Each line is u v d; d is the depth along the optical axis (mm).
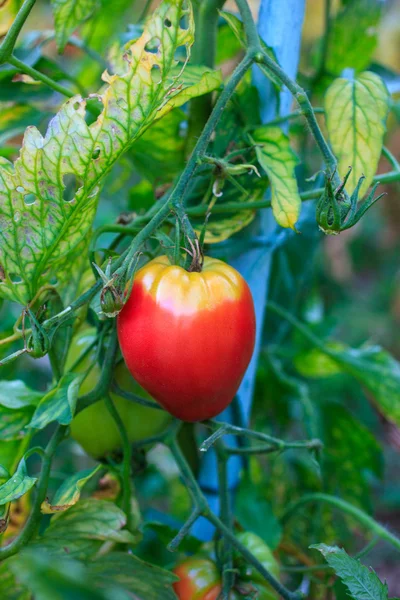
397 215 2223
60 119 772
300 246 1052
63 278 851
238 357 788
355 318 2172
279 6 886
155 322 772
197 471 981
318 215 764
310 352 1104
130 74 767
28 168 777
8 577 817
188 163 789
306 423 1050
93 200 801
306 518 1073
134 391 883
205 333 772
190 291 776
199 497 854
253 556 857
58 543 820
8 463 879
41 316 793
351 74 863
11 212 789
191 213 865
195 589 875
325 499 971
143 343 776
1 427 861
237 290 791
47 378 1468
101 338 847
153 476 1299
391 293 2352
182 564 897
